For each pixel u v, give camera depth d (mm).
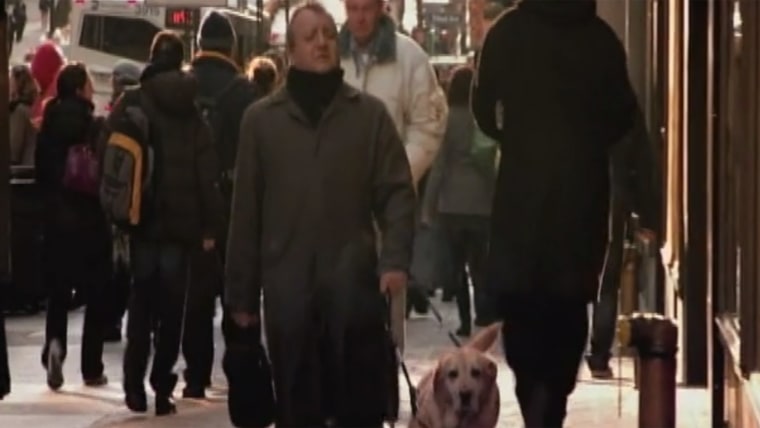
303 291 12016
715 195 15281
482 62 12516
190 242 16359
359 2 14695
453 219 19031
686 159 17031
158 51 16281
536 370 12742
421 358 18250
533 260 12391
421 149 14875
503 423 15383
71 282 18156
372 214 12219
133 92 16250
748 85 12977
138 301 16500
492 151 18984
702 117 16844
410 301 19625
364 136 12094
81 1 44250
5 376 14484
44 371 19812
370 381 12133
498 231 12477
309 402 12148
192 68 17750
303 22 12023
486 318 13062
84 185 17922
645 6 21547
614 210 16328
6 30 13992
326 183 12016
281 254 12047
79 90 18047
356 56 14812
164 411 16625
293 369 12109
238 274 12211
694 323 17266
